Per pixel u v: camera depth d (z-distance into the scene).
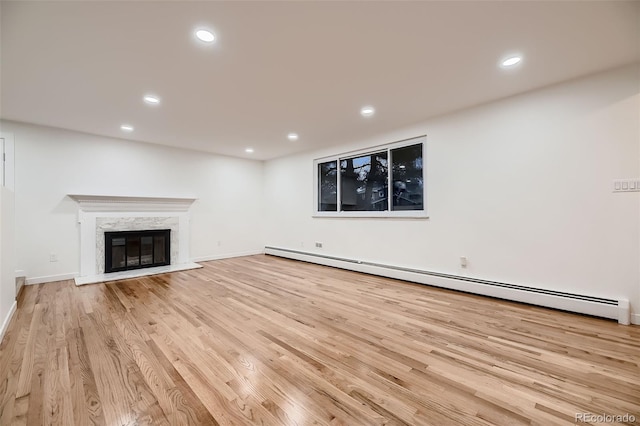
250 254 6.68
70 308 3.01
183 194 5.61
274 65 2.48
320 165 5.69
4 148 3.80
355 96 3.16
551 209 2.96
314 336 2.33
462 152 3.60
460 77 2.74
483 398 1.55
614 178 2.63
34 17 1.82
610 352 2.04
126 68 2.50
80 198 4.34
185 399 1.55
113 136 4.69
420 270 4.02
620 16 1.87
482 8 1.79
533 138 3.06
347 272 4.78
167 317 2.75
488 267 3.40
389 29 2.00
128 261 4.89
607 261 2.67
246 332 2.41
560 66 2.54
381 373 1.80
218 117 3.80
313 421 1.38
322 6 1.76
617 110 2.60
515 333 2.36
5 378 1.74
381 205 4.62
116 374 1.78
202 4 1.73
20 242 3.91
